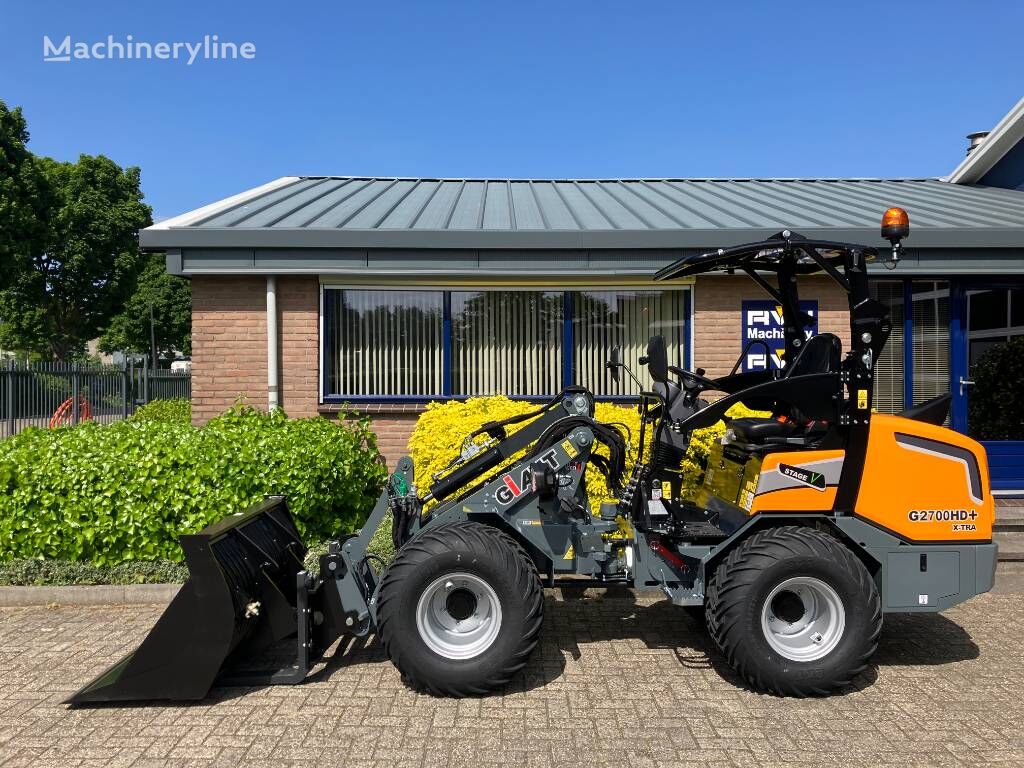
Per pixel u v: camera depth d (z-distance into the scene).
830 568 3.77
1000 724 3.50
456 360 7.75
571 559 4.15
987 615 5.05
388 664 4.18
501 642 3.72
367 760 3.17
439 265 7.10
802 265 4.71
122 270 34.75
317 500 5.70
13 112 27.28
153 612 4.99
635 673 4.08
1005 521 6.89
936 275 7.52
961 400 7.73
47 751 3.24
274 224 7.26
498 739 3.35
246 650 4.02
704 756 3.21
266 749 3.26
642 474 4.17
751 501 4.07
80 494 5.28
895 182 11.27
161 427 5.96
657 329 7.79
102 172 34.78
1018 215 8.00
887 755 3.22
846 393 4.02
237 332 7.41
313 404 7.51
